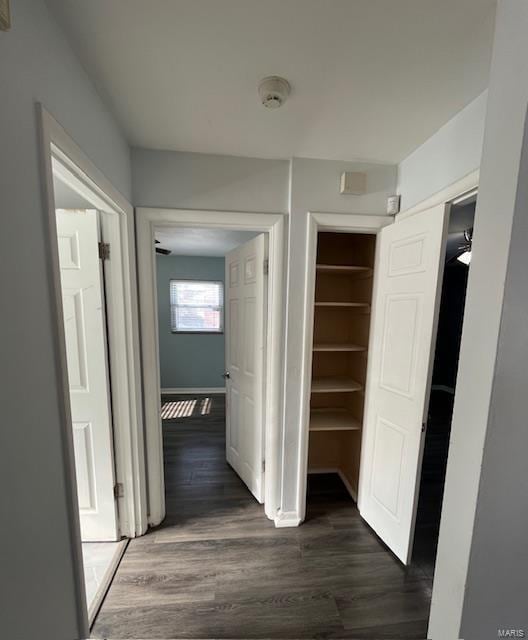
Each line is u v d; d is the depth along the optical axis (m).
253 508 2.02
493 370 0.73
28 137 0.71
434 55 0.96
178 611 1.33
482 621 0.83
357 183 1.67
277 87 1.08
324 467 2.53
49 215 0.78
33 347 0.72
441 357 5.14
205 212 1.65
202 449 2.88
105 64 1.01
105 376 1.58
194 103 1.22
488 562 0.81
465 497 0.80
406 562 1.54
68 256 1.49
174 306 4.59
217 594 1.41
